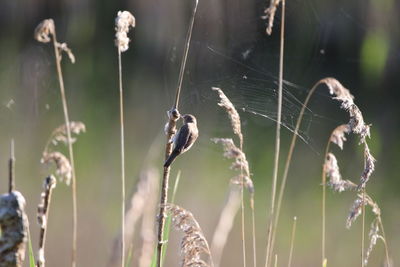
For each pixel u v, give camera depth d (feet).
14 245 11.56
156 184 20.25
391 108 61.57
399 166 51.85
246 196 41.47
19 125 47.37
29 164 44.27
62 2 75.97
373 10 58.54
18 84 48.01
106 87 67.97
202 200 40.50
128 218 19.25
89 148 50.75
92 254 34.14
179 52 44.01
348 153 51.19
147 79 66.08
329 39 54.19
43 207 13.80
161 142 33.76
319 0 46.32
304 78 41.52
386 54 60.85
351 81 59.77
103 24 75.25
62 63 71.46
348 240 38.63
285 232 39.78
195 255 14.34
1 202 11.57
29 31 75.51
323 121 45.88
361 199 15.56
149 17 64.34
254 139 47.70
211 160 46.83
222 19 27.94
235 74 23.80
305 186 45.91
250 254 37.09
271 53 28.91
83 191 41.37
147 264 19.36
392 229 39.88
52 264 34.17
